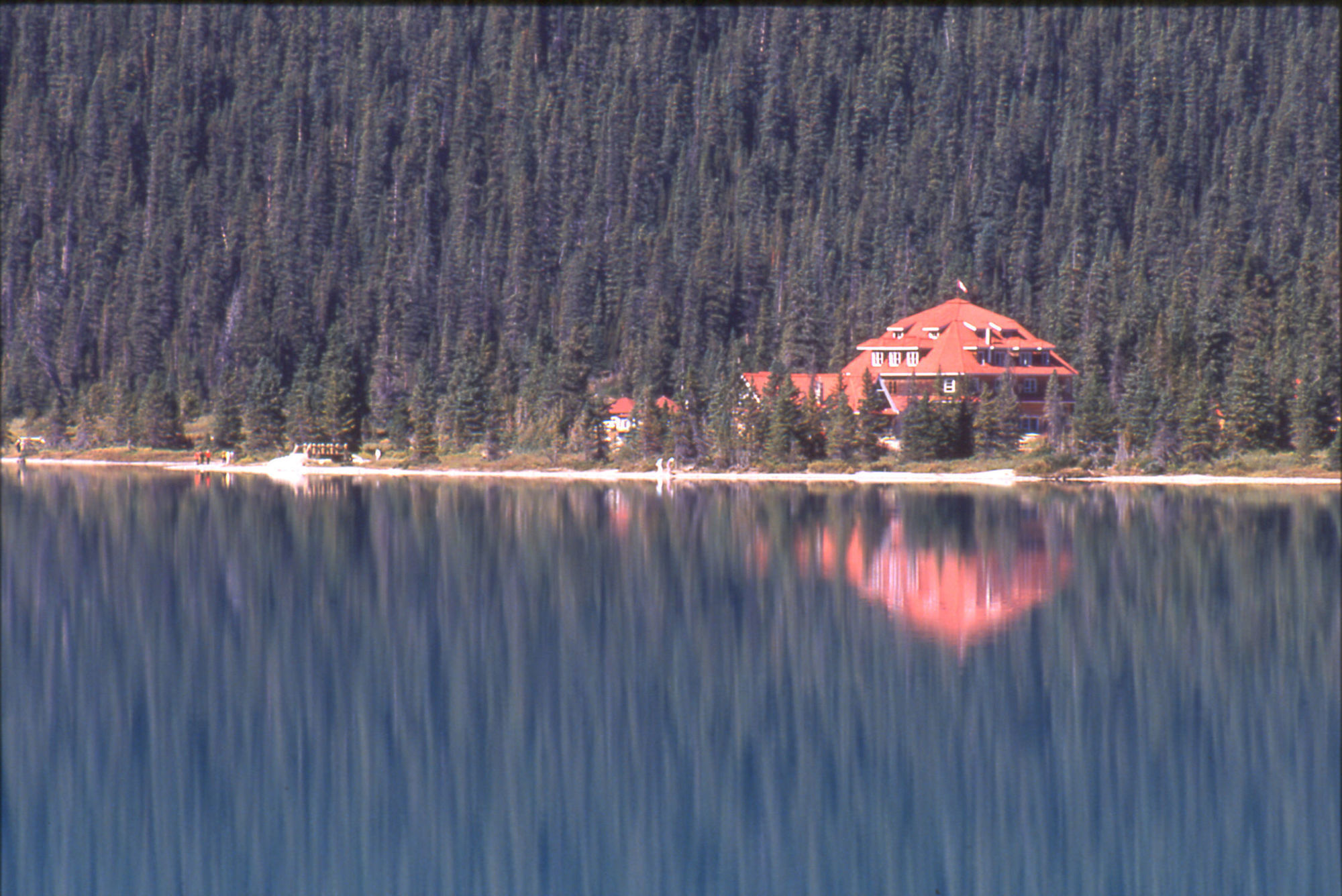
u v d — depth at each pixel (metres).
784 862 157.38
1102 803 172.00
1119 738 197.75
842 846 160.75
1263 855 156.75
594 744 197.88
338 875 154.50
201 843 161.12
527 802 174.88
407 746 196.62
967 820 168.38
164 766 188.50
